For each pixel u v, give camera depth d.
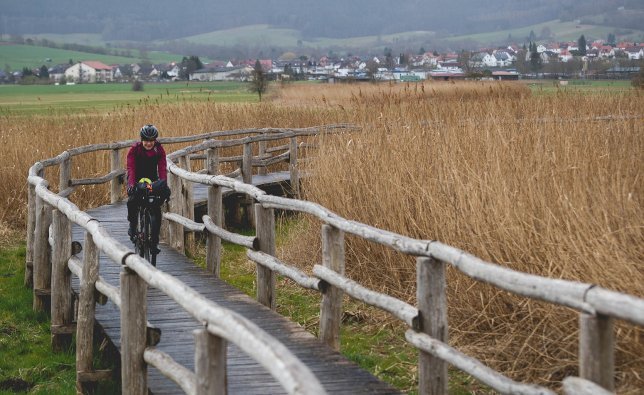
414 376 23.89
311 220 37.12
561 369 22.02
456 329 25.22
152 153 31.22
